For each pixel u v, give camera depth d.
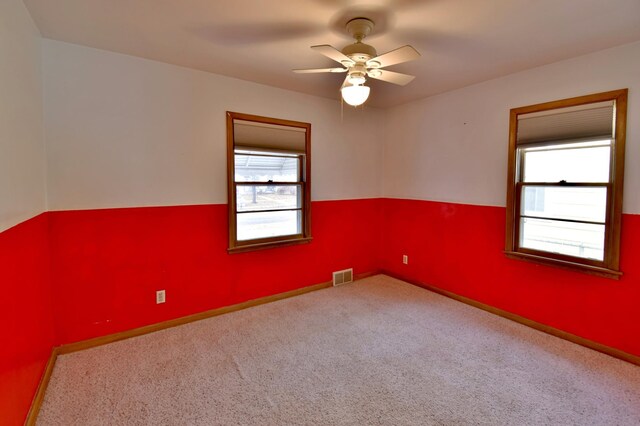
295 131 3.78
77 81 2.55
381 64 2.16
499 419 1.90
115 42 2.50
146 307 2.94
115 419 1.89
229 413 1.95
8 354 1.56
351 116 4.29
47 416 1.91
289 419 1.90
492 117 3.33
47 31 2.31
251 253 3.55
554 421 1.89
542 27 2.21
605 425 1.85
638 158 2.42
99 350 2.64
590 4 1.93
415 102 4.16
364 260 4.58
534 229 3.11
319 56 2.77
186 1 1.92
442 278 3.94
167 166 2.99
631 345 2.48
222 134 3.27
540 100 2.95
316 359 2.53
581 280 2.74
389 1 1.90
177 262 3.09
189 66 3.00
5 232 1.55
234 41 2.47
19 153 1.83
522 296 3.16
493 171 3.36
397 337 2.88
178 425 1.85
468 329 3.04
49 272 2.47
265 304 3.65
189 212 3.13
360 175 4.44
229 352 2.62
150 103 2.87
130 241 2.84
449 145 3.78
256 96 3.45
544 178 3.00
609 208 2.57
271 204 3.71
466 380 2.27
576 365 2.44
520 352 2.63
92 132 2.63
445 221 3.87
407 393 2.13
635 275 2.46
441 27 2.22
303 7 1.98
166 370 2.37
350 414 1.94
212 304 3.31
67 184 2.54
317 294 3.97
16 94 1.80
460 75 3.19
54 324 2.53
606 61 2.55
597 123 2.61
